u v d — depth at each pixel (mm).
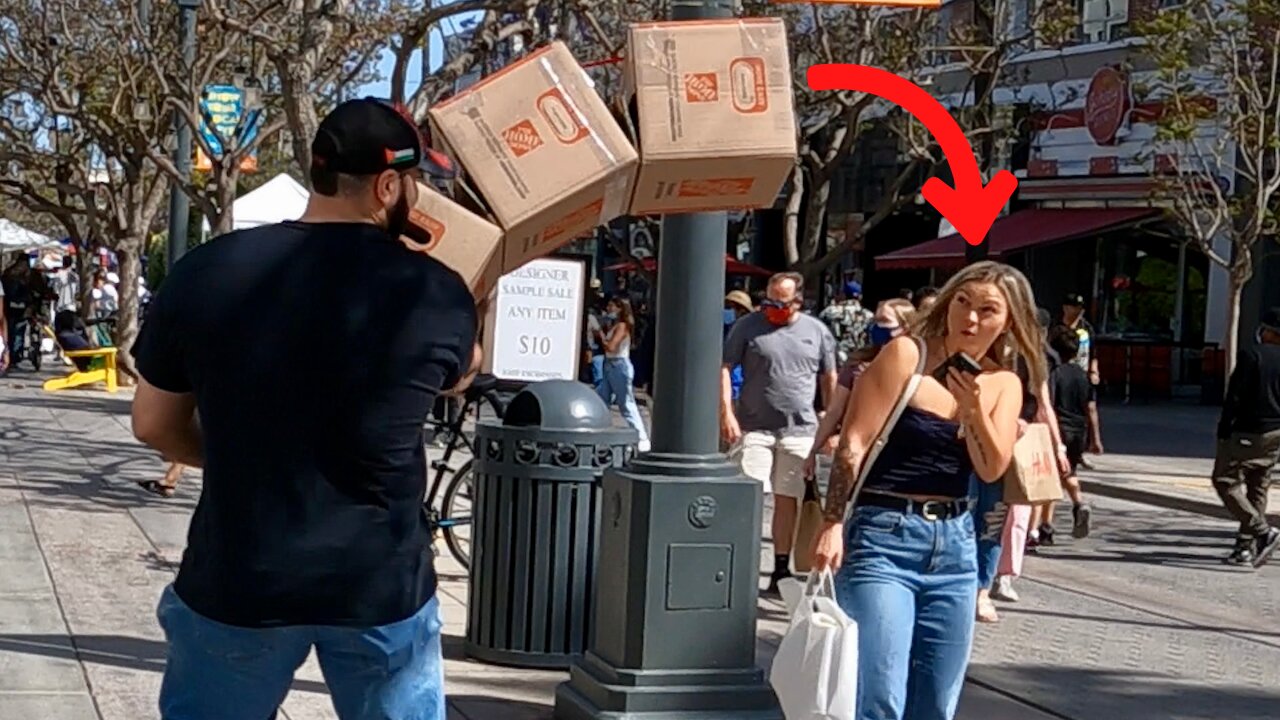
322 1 11023
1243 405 13055
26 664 7230
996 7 23344
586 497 7605
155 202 26391
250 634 3209
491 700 7008
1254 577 12602
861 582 4875
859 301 23484
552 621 7594
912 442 4910
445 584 9727
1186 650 9484
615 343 19547
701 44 4398
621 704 6117
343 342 3199
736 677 6234
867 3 8133
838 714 4637
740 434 9922
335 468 3193
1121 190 30516
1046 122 31922
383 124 3365
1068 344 13422
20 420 19641
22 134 28641
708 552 6195
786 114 4426
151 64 17922
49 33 24938
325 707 6672
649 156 4352
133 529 11391
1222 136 23375
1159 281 32562
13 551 10266
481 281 3850
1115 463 20453
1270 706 8117
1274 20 20438
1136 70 30250
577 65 3963
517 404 7852
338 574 3182
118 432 18672
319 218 3379
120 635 7930
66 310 26484
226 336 3199
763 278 39250
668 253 6215
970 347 5043
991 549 6641
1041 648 9273
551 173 3875
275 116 22438
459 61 10664
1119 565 12930
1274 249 30328
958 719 7441
